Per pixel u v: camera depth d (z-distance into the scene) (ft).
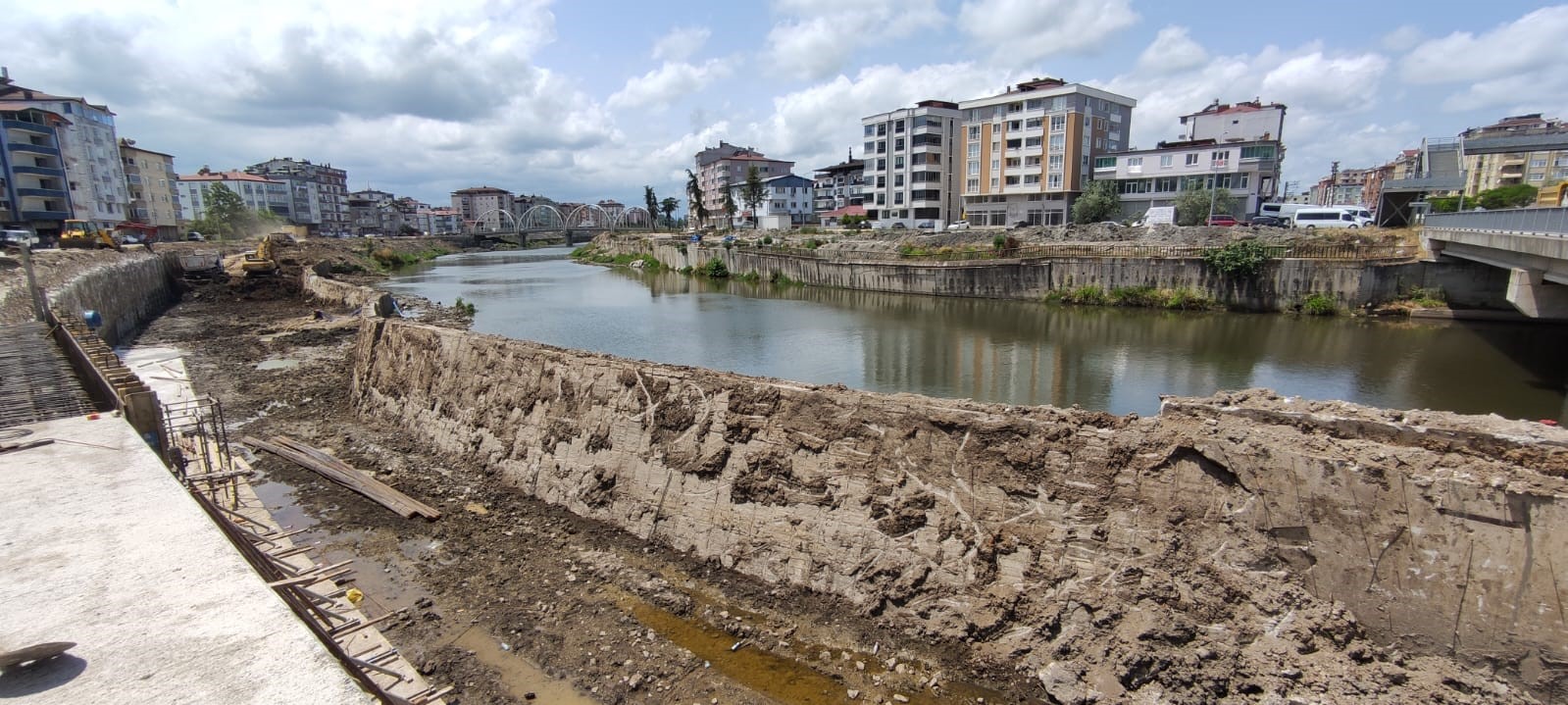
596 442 61.46
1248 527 37.68
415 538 57.47
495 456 69.87
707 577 50.60
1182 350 123.24
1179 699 35.68
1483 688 32.48
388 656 39.78
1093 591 39.78
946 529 44.57
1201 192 236.63
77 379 56.34
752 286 244.22
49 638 17.87
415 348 86.99
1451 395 91.20
